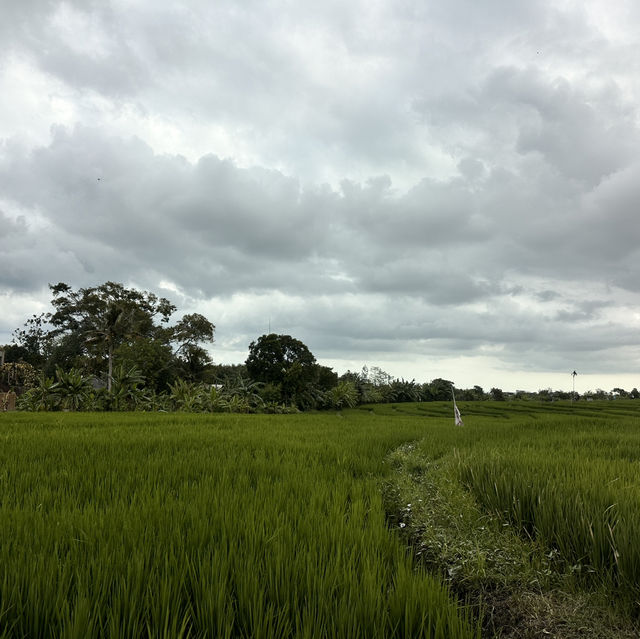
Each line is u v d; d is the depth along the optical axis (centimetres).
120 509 448
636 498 474
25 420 1850
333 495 549
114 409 3184
